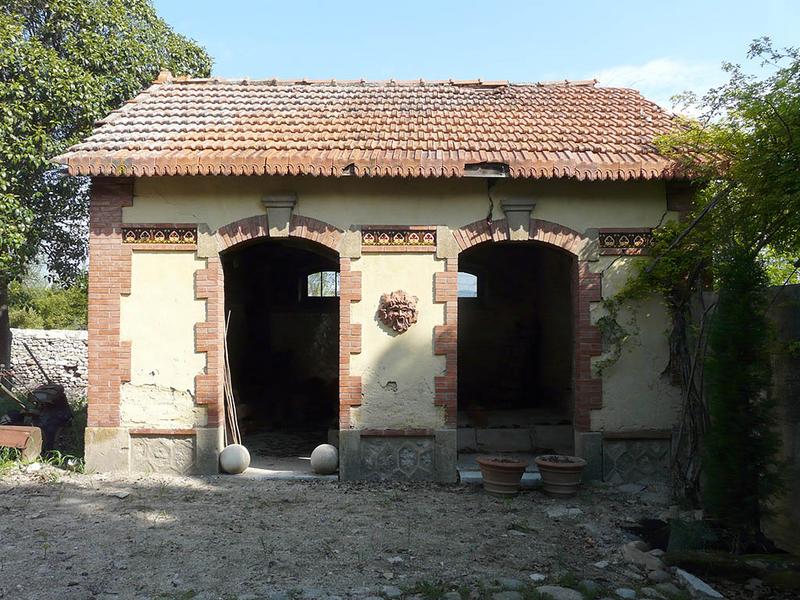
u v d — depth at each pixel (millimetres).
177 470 10086
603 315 10086
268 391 15570
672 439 9867
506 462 9172
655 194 10102
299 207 10125
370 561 6551
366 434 9969
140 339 10102
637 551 6828
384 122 11312
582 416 10008
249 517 7953
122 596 5637
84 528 7438
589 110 12188
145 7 16188
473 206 10133
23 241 13188
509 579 6129
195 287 10109
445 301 10055
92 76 14336
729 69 7660
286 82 13266
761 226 7473
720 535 7367
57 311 30984
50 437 11602
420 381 10031
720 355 6898
